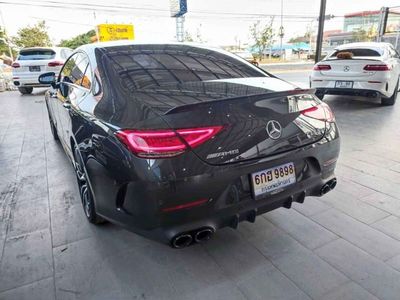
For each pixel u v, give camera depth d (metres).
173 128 1.44
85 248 2.01
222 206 1.58
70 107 2.37
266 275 1.75
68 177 3.15
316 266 1.80
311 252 1.92
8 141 4.49
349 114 5.42
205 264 1.85
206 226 1.57
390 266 1.79
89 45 2.48
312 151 1.83
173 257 1.91
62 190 2.86
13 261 1.90
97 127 1.74
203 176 1.48
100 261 1.89
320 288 1.65
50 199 2.69
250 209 1.67
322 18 9.45
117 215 1.71
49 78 3.50
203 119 1.49
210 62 2.28
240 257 1.90
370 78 5.52
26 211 2.49
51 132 4.93
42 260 1.90
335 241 2.02
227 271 1.79
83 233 2.18
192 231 1.55
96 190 1.85
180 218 1.51
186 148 1.45
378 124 4.70
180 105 1.52
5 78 12.11
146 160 1.43
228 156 1.53
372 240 2.02
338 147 2.01
